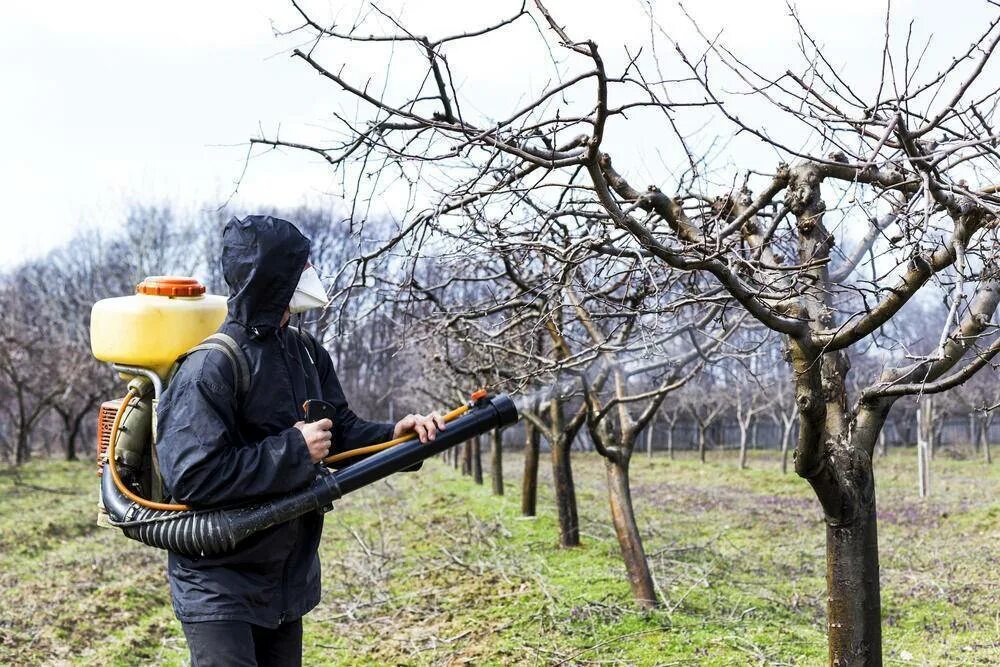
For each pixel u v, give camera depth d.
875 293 3.60
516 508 13.23
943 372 4.12
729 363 6.37
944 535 11.42
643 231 3.45
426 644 6.63
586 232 5.03
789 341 3.95
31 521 13.52
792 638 6.29
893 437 36.00
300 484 3.01
